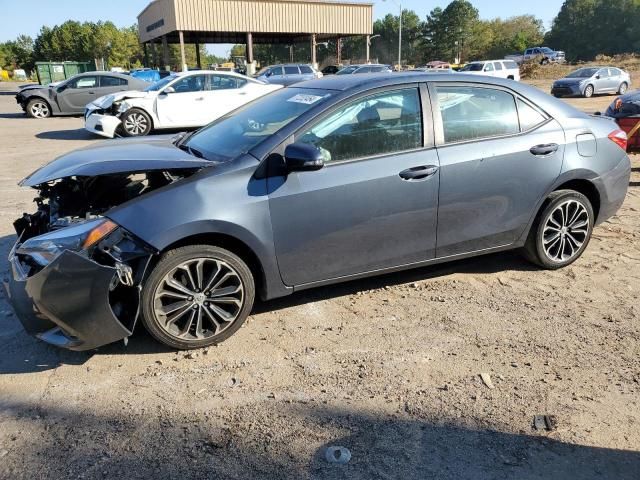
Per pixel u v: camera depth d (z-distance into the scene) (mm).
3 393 2975
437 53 106188
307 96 3869
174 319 3281
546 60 49938
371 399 2902
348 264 3674
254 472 2396
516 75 31969
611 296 4098
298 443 2578
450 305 3965
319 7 34844
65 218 3449
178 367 3217
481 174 3900
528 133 4125
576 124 4348
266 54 118500
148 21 40156
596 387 2994
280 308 3938
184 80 13266
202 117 13469
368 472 2396
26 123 16391
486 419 2736
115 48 86562
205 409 2834
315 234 3482
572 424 2695
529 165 4078
